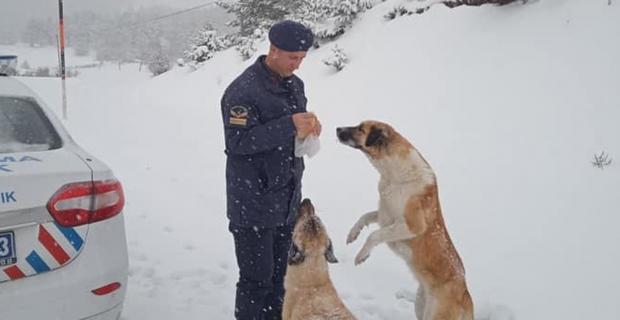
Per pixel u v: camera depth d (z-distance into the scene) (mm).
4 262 2443
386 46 12492
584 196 5500
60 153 2984
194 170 8406
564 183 5832
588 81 7781
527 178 6184
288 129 2961
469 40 10648
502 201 5816
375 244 3570
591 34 8703
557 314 3959
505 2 11000
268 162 3168
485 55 9852
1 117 3125
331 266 4910
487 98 8570
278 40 3023
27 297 2479
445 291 3482
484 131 7680
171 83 20516
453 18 11758
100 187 2848
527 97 8102
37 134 3154
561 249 4777
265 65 3131
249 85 3055
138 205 6586
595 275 4332
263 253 3295
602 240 4766
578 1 9641
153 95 19438
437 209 3609
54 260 2590
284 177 3242
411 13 13508
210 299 4223
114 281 2828
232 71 18188
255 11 24797
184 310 4008
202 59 22094
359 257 3607
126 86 24469
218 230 5801
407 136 8391
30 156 2834
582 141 6598
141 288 4340
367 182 7062
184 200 6848
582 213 5238
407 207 3539
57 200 2621
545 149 6691
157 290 4320
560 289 4238
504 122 7742
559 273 4449
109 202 2887
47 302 2533
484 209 5750
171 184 7605
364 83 11414
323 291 2969
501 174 6414
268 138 2961
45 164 2744
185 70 21906
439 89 9602
